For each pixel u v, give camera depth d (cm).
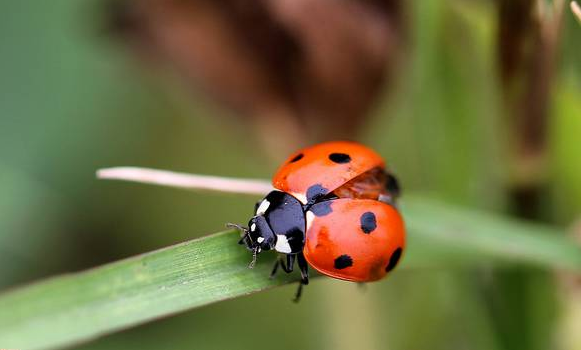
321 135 9
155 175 7
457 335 9
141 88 9
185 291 7
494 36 8
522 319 8
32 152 9
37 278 9
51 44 9
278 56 9
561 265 8
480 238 8
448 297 9
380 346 9
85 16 9
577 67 8
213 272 7
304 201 7
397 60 9
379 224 7
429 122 8
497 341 8
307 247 7
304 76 9
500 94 8
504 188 8
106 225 9
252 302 9
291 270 7
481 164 8
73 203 9
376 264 7
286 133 9
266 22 9
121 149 9
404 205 8
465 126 8
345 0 8
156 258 7
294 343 9
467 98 8
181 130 9
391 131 9
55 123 9
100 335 7
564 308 8
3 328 7
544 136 8
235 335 9
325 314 9
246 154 9
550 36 8
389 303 9
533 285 8
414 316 9
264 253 7
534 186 8
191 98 9
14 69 9
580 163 8
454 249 8
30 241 9
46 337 7
